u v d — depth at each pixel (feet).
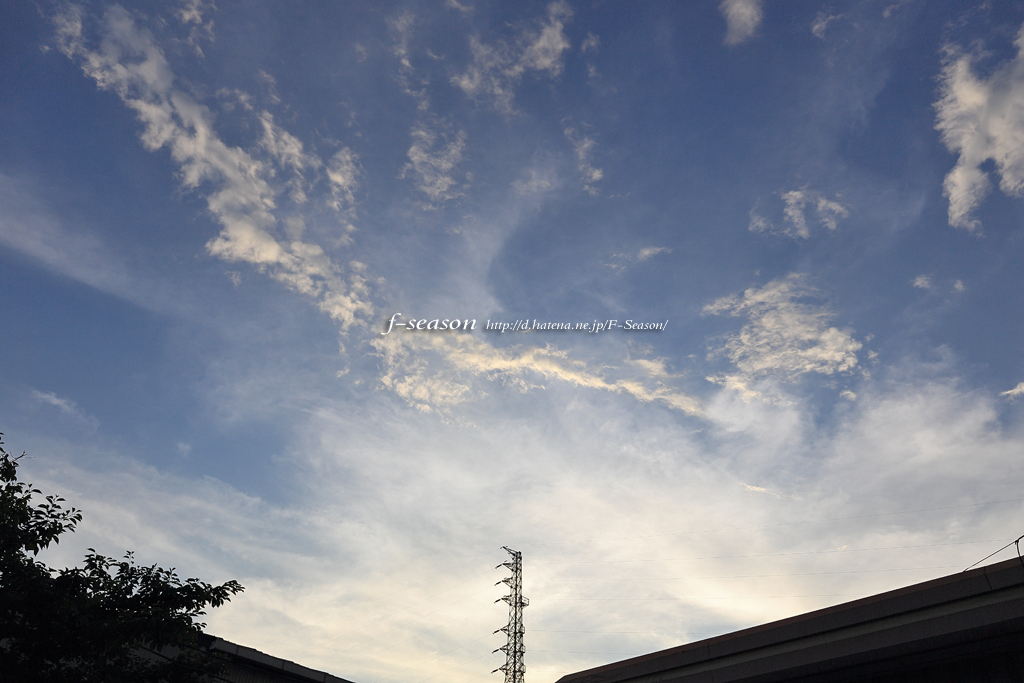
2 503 57.00
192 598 65.46
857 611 79.00
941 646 72.69
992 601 69.46
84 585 60.95
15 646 57.21
